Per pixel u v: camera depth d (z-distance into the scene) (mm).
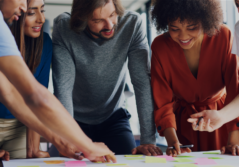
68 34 1253
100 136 1441
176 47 1227
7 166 836
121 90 1440
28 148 1089
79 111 1441
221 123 1101
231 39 1194
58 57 1247
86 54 1275
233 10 2430
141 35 1328
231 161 905
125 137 1372
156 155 1045
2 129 1121
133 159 960
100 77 1325
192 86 1263
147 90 1257
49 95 601
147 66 1300
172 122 1159
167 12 1074
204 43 1196
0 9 714
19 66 572
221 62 1213
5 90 873
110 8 1090
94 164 866
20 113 901
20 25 1003
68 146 960
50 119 607
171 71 1259
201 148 1307
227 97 1182
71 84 1262
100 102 1395
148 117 1231
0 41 566
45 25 3953
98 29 1135
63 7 4758
